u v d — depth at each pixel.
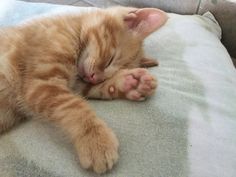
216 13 0.30
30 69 0.17
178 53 0.23
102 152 0.14
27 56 0.18
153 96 0.18
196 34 0.25
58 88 0.17
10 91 0.18
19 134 0.16
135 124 0.16
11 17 0.28
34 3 0.29
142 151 0.15
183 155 0.15
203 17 0.29
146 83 0.17
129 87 0.18
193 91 0.19
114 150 0.15
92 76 0.19
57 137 0.16
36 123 0.17
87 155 0.14
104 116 0.17
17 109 0.18
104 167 0.14
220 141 0.16
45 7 0.28
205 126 0.17
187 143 0.16
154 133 0.16
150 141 0.16
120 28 0.22
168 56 0.23
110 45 0.21
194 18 0.28
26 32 0.20
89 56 0.19
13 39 0.19
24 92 0.17
